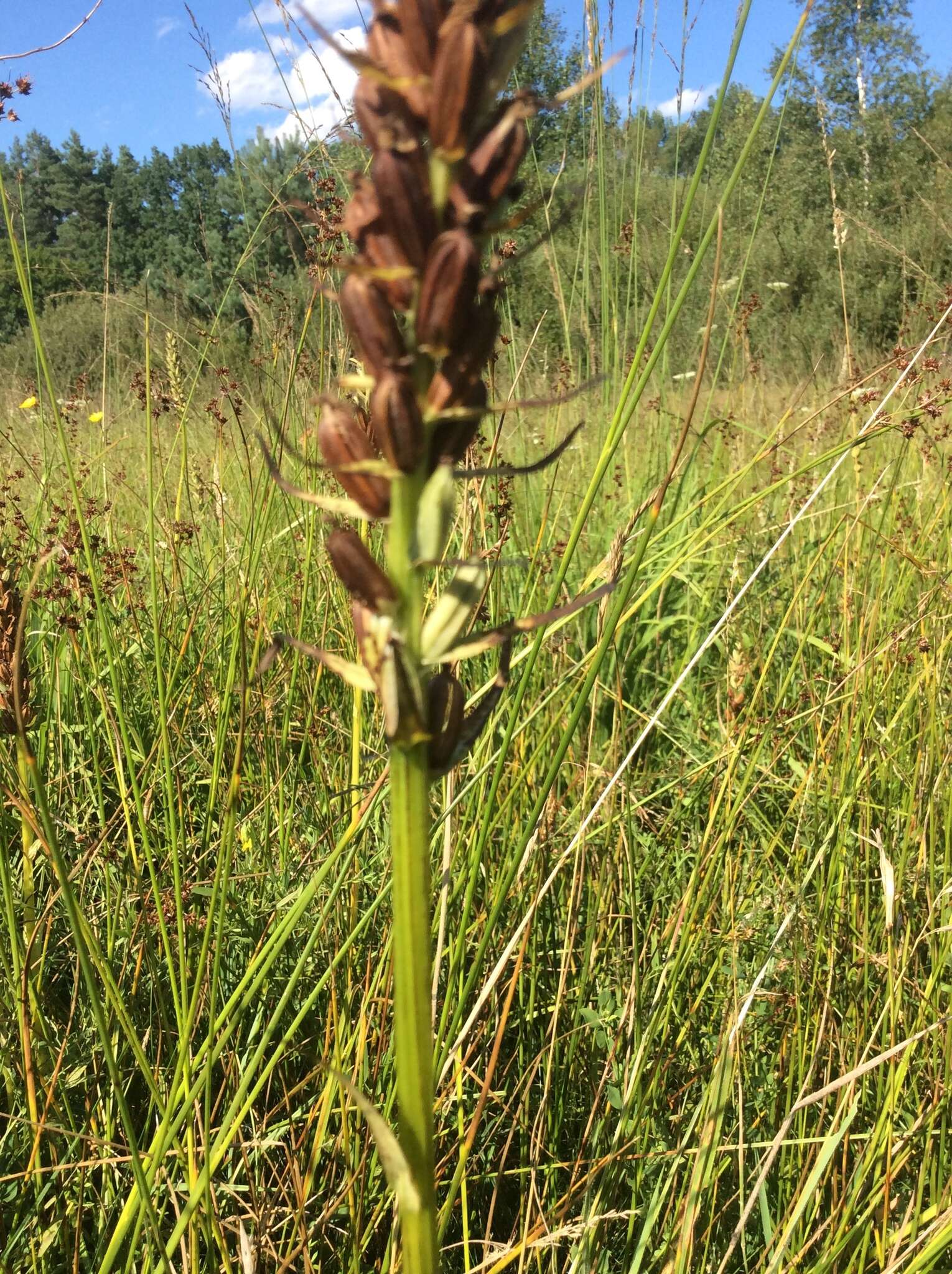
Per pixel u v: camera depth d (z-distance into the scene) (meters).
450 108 0.13
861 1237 0.29
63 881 0.25
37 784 0.26
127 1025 0.28
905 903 0.39
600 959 0.39
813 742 0.49
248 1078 0.28
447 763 0.15
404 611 0.15
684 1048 0.36
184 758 0.44
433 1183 0.16
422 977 0.16
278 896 0.39
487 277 0.14
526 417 0.78
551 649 0.51
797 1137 0.32
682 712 0.59
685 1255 0.27
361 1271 0.29
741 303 0.85
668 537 0.63
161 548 0.58
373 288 0.14
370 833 0.42
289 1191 0.30
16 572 0.28
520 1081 0.33
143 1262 0.29
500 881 0.35
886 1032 0.35
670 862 0.45
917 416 0.50
